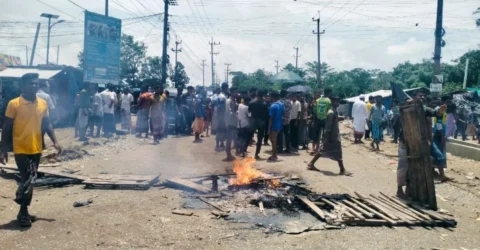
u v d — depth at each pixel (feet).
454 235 16.93
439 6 53.72
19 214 16.40
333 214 18.56
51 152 33.09
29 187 16.33
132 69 174.91
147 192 22.34
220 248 14.73
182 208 19.42
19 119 16.44
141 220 17.44
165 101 50.72
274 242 15.46
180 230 16.40
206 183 24.62
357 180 27.25
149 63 182.39
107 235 15.58
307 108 46.06
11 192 21.57
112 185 22.98
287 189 23.26
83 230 16.05
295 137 42.06
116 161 32.04
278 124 33.71
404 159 22.24
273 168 30.66
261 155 37.86
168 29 99.71
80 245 14.58
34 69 67.77
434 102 30.40
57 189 22.79
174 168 29.53
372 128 45.47
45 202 19.90
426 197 20.66
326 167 31.99
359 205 20.31
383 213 19.11
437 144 29.68
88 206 19.36
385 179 27.84
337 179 27.32
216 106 40.65
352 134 65.21
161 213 18.52
